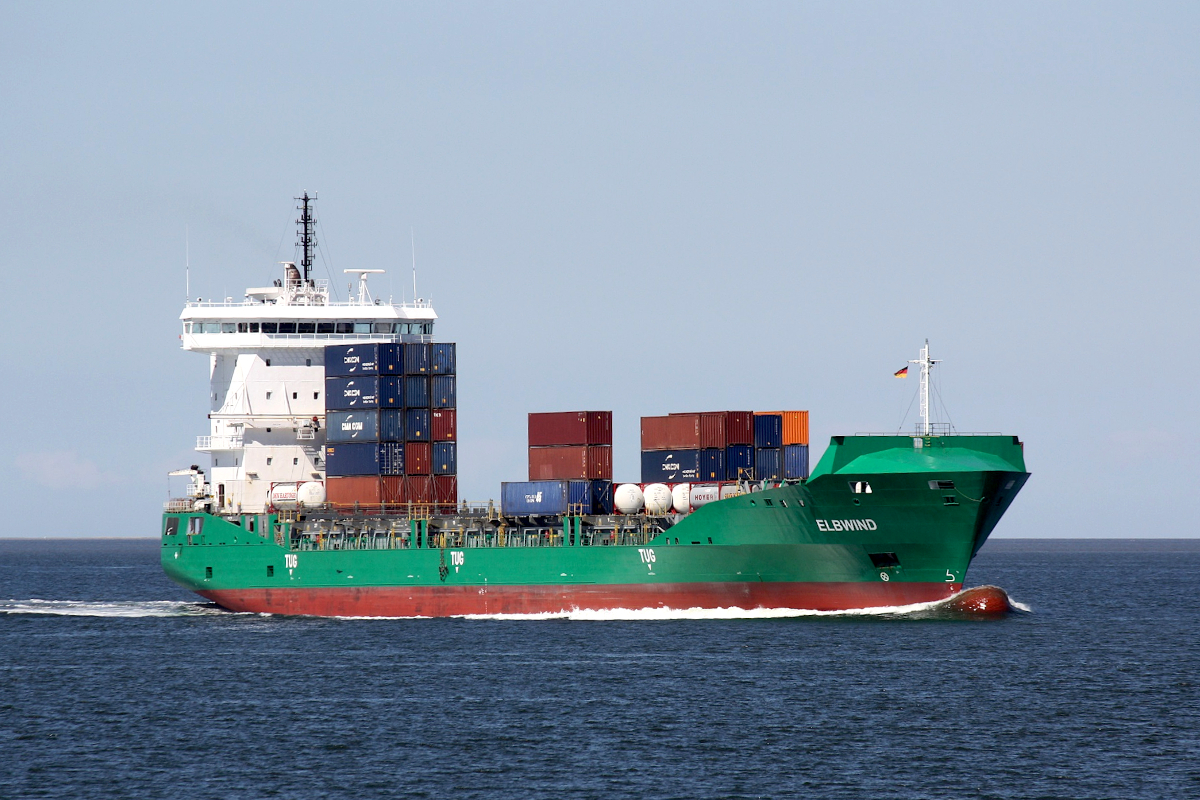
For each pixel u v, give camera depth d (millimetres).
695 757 172375
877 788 160125
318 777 165875
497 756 173500
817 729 185125
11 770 170875
